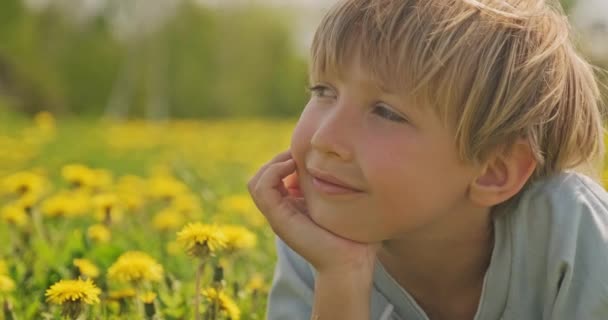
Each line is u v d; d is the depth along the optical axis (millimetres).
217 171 6262
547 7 1364
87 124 12953
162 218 2951
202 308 1892
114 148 8453
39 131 10086
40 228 2742
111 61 25031
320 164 1280
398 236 1323
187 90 26078
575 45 1471
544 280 1378
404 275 1464
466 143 1240
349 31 1258
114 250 2305
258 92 26875
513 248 1373
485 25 1259
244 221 3377
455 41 1230
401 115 1230
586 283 1328
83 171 3623
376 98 1241
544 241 1364
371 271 1361
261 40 26531
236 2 26562
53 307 1882
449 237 1362
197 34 25844
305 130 1315
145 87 25578
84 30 24469
